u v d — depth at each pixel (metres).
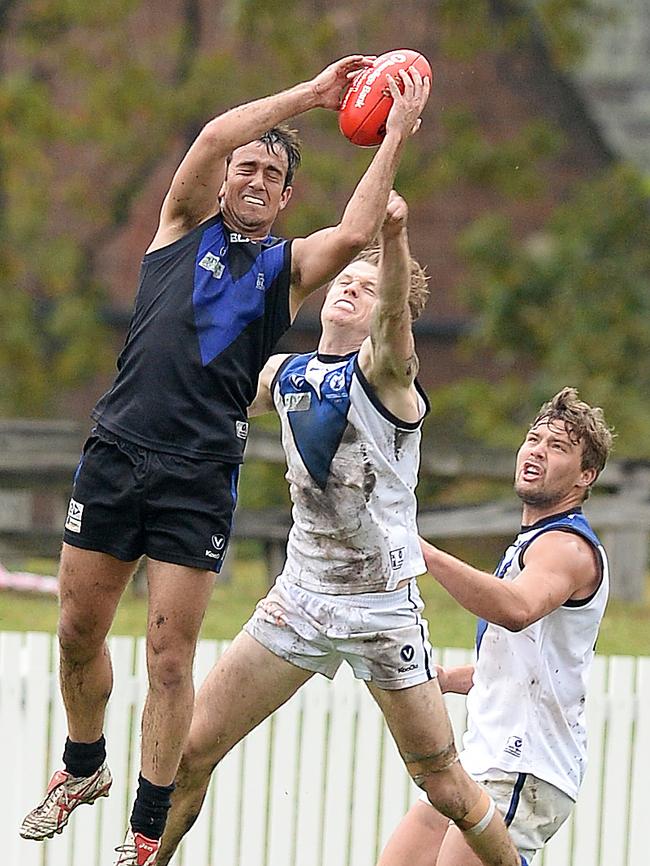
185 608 15.66
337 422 16.59
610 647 33.50
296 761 21.38
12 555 41.56
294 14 66.19
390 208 15.59
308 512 17.03
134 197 70.00
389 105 15.80
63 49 68.12
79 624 16.17
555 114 72.44
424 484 57.06
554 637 17.39
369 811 21.36
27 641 21.28
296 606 17.27
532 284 65.94
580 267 65.88
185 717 15.95
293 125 67.88
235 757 21.45
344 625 16.97
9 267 67.38
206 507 15.61
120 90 66.44
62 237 68.94
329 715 21.44
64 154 71.19
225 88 67.06
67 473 40.88
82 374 68.38
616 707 21.52
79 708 16.78
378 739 21.36
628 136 86.12
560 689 17.45
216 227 15.98
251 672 17.50
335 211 66.50
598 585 17.39
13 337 66.75
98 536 15.80
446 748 17.06
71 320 67.56
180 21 71.44
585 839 21.59
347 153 69.81
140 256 72.88
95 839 21.33
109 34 68.12
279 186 16.16
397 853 18.31
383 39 71.50
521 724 17.39
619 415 62.00
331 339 17.08
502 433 62.47
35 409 68.38
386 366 16.27
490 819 17.02
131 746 21.36
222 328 15.68
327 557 17.02
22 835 16.91
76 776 17.03
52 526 45.44
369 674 17.12
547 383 63.94
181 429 15.58
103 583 15.99
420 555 17.02
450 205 72.50
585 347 64.56
